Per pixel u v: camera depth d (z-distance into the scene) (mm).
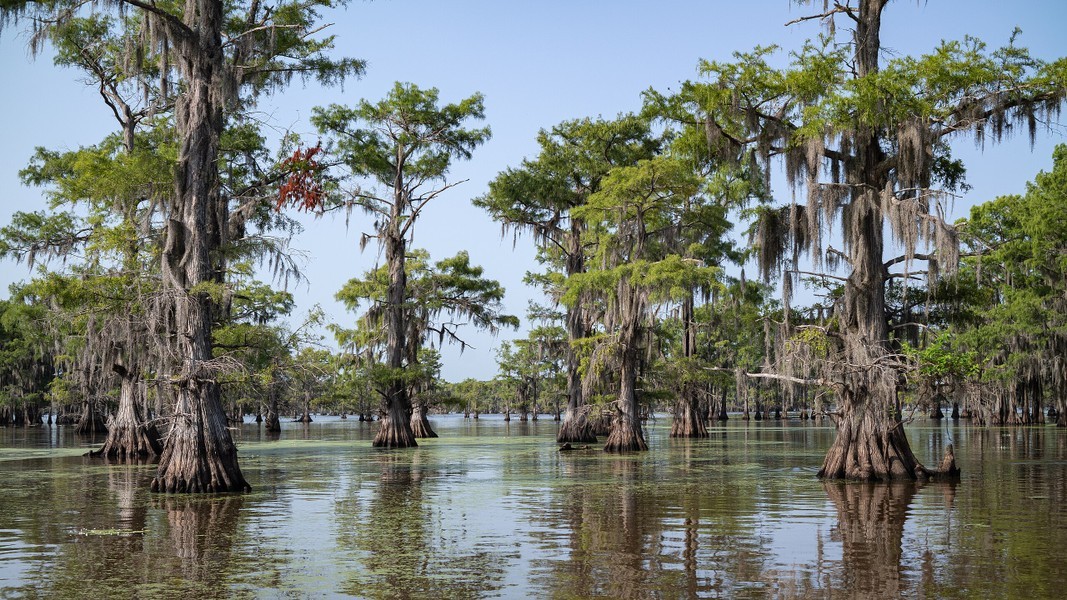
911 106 21938
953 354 22125
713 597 10672
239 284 26281
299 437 58500
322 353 35969
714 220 39812
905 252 21656
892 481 23156
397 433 44594
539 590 11086
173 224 22000
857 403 23766
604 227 47562
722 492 21391
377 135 46062
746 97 23312
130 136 36438
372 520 16984
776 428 69000
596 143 48094
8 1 20578
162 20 21922
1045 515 16938
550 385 88438
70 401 46875
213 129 22562
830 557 12961
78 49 35000
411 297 49531
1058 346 51719
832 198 22766
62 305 25828
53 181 36875
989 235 53125
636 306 35906
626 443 38312
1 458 36031
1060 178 49531
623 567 12391
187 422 21812
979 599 10492
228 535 15312
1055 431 52875
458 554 13445
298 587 11367
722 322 42969
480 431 70375
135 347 28297
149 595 11016
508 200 49531
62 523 16750
